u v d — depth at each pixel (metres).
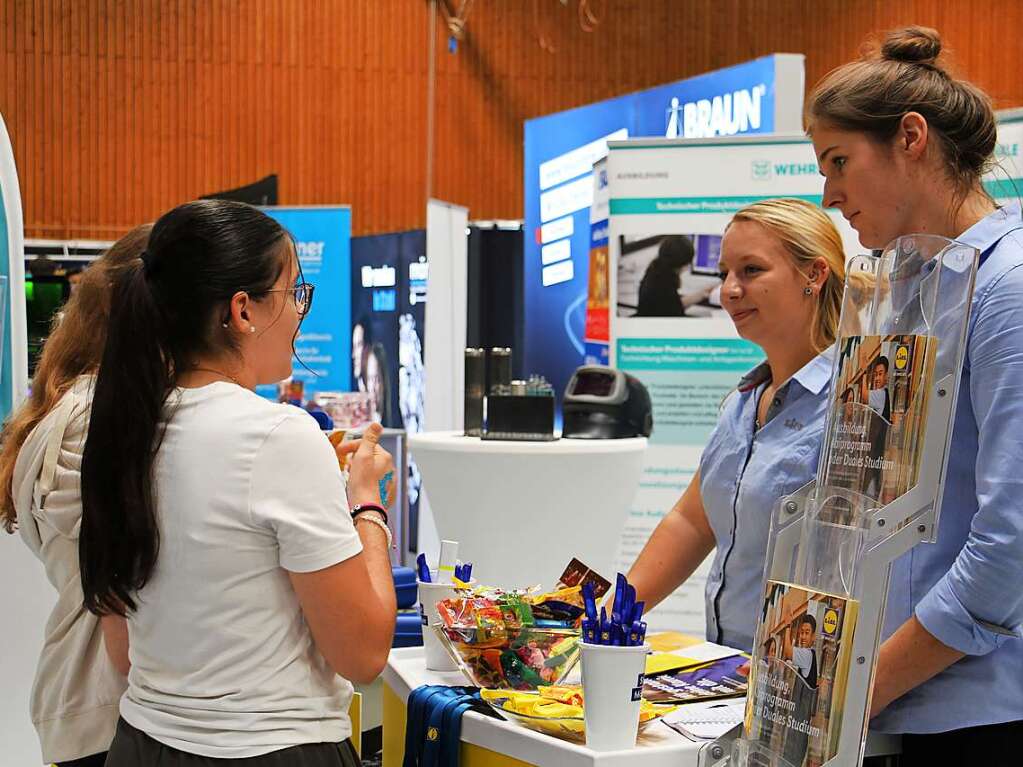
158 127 9.35
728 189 4.14
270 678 1.47
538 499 2.70
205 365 1.54
